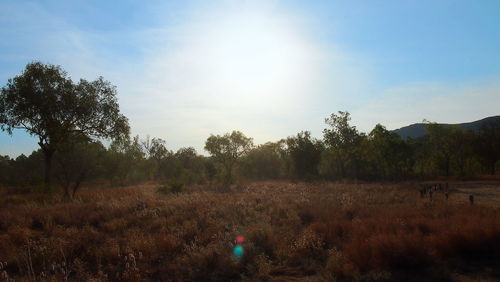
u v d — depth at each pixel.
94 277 6.53
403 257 6.88
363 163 52.22
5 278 5.86
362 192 22.97
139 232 10.05
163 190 24.31
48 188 21.25
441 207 13.09
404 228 9.37
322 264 7.45
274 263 7.60
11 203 17.20
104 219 12.27
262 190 26.92
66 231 9.86
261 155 62.97
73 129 24.00
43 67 22.89
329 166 61.72
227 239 8.97
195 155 65.25
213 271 7.05
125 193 21.92
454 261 7.14
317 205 15.28
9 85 22.11
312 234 8.97
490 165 58.09
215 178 39.59
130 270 6.71
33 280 6.20
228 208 14.52
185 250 8.05
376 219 10.85
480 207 12.98
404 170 48.25
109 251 7.95
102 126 24.22
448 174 54.59
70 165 21.59
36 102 21.69
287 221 11.91
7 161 41.50
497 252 7.41
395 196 20.28
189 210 13.87
